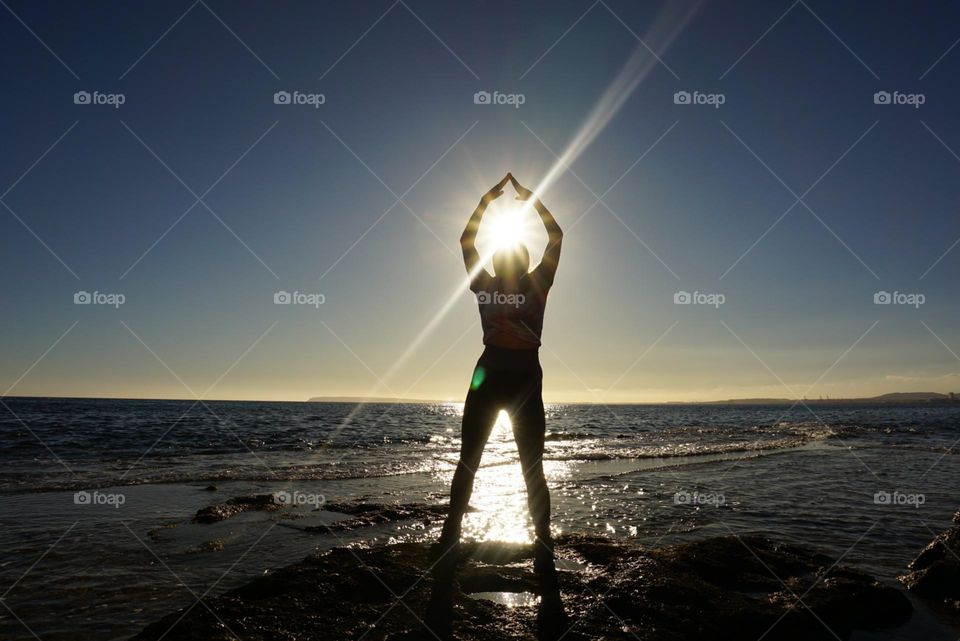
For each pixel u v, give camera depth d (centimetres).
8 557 536
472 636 320
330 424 3919
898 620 410
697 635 343
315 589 381
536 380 385
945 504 887
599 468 1362
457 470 386
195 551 561
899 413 8112
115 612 398
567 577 426
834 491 1002
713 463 1475
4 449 1731
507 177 412
